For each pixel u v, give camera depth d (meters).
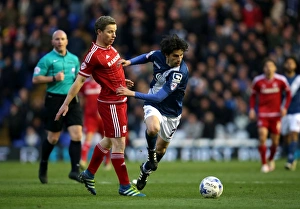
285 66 59.78
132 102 79.44
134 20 86.50
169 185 39.84
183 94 34.00
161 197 31.80
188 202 29.42
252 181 43.28
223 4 90.88
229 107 80.00
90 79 58.06
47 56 41.22
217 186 31.41
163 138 35.03
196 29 87.19
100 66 31.02
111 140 31.89
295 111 59.25
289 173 52.66
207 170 56.81
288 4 96.38
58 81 40.47
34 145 75.31
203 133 78.44
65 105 31.08
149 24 87.38
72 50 82.25
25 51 84.69
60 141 76.31
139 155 76.69
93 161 32.31
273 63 56.44
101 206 27.56
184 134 79.00
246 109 80.25
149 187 38.25
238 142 79.06
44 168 40.97
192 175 49.97
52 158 75.56
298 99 59.28
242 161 75.31
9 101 82.94
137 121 77.62
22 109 78.12
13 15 89.69
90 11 87.69
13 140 78.31
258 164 67.56
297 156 80.25
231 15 89.56
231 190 35.97
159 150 35.56
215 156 78.50
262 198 31.56
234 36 86.19
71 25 88.19
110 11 89.00
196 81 81.06
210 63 82.62
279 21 93.12
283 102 58.28
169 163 70.62
